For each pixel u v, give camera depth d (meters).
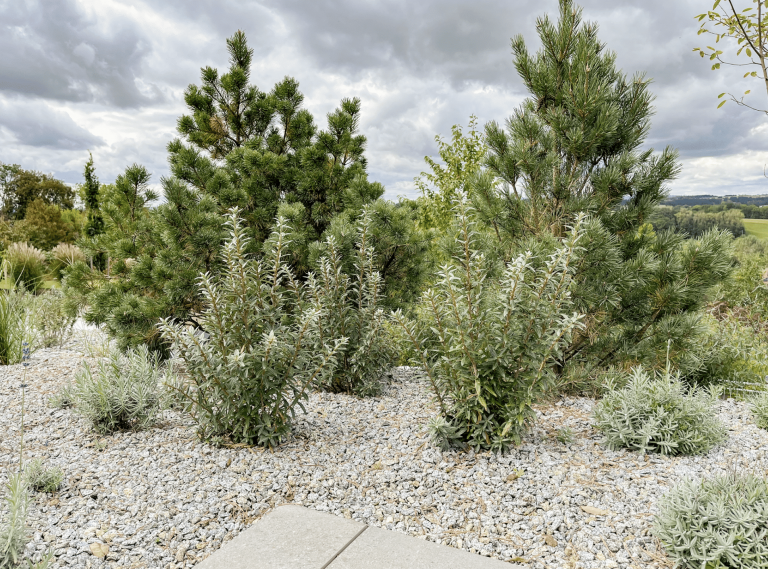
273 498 2.88
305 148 6.63
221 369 3.36
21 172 40.62
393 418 4.17
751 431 3.90
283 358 3.50
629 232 4.72
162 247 5.95
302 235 5.84
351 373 4.70
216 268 5.51
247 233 6.08
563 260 3.33
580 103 4.46
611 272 4.46
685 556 2.25
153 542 2.41
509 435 3.43
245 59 7.67
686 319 4.46
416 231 6.52
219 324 3.42
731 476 2.59
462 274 3.56
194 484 2.96
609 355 4.88
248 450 3.45
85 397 3.72
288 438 3.70
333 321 4.56
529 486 2.98
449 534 2.56
